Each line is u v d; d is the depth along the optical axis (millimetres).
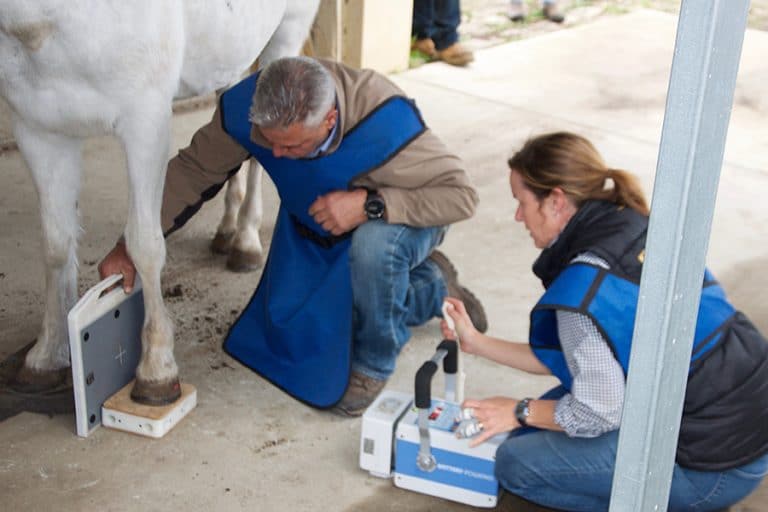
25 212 4234
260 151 2895
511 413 2475
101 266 2893
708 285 2387
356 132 2854
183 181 2969
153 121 2607
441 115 5570
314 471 2764
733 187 4848
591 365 2279
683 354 1421
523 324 3566
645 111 5848
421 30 6406
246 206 3777
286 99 2568
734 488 2387
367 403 3018
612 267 2281
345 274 2963
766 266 4082
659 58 6895
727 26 1232
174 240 4027
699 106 1245
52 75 2463
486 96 5918
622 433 1438
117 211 4289
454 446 2566
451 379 2713
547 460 2436
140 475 2707
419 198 2873
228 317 3525
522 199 2434
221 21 2850
